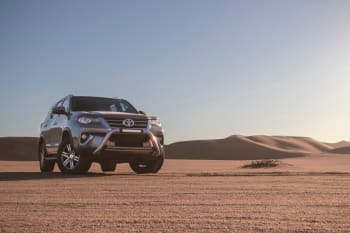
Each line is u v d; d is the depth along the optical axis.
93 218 4.94
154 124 12.29
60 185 8.54
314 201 6.17
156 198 6.53
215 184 8.39
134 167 13.40
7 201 6.36
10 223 4.70
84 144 11.63
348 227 4.43
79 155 11.73
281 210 5.43
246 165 20.11
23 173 12.42
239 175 10.80
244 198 6.48
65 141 12.22
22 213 5.32
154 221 4.75
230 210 5.44
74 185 8.50
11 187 8.21
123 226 4.50
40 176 11.08
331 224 4.58
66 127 12.21
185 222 4.69
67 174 11.91
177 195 6.85
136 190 7.54
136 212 5.32
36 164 22.50
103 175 11.38
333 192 7.15
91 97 13.35
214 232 4.22
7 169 16.48
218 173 11.42
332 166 21.64
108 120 11.70
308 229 4.34
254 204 5.91
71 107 12.88
